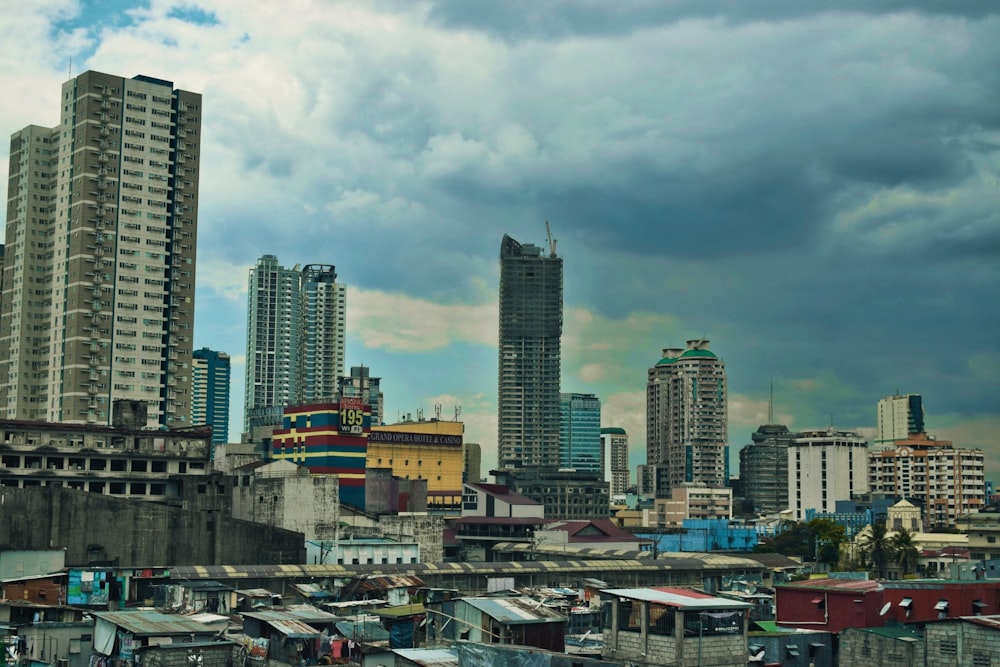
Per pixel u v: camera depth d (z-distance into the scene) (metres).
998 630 83.25
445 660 87.06
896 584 103.75
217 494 190.25
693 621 79.19
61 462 189.75
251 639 99.44
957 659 85.44
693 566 185.25
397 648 100.31
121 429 196.25
